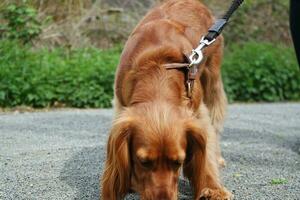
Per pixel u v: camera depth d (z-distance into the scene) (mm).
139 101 1556
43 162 2213
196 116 1685
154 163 1411
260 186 1970
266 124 3318
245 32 5895
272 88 4883
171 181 1414
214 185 1657
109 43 5051
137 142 1427
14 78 3836
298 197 1872
